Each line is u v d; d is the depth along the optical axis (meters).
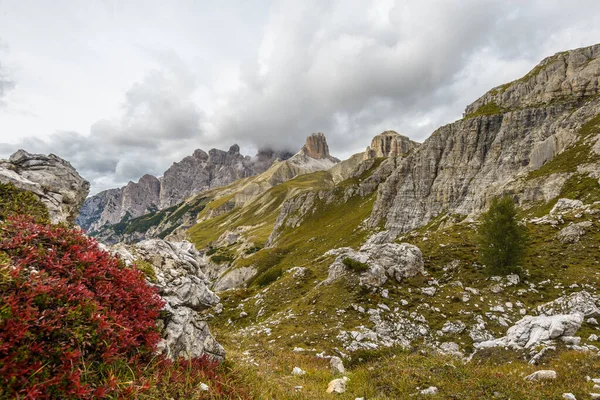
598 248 44.47
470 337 31.56
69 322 5.39
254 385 9.73
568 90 134.38
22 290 5.16
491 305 36.62
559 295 36.47
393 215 151.88
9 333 4.36
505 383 11.78
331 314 36.66
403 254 46.69
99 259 7.42
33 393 4.12
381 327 33.31
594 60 134.75
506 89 166.38
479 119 148.62
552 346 16.67
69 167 15.98
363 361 20.81
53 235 7.20
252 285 99.75
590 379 11.64
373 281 41.53
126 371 6.07
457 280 44.22
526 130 131.88
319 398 11.29
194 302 11.76
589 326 28.52
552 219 59.38
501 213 44.25
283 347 28.36
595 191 72.06
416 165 161.38
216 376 8.47
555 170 94.44
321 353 25.89
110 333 6.07
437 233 68.75
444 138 159.38
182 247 15.12
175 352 8.90
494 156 135.12
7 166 13.86
